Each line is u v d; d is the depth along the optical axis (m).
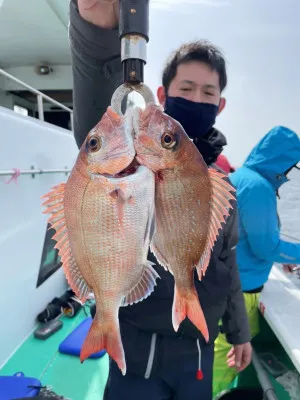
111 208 0.76
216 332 1.42
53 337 2.88
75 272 0.81
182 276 0.81
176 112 1.43
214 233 0.81
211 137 1.54
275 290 2.44
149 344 1.36
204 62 1.43
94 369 2.48
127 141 0.74
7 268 2.50
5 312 2.48
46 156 3.13
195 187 0.79
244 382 2.38
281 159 2.14
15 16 4.15
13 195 2.57
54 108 6.31
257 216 2.07
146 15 0.77
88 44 1.00
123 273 0.78
